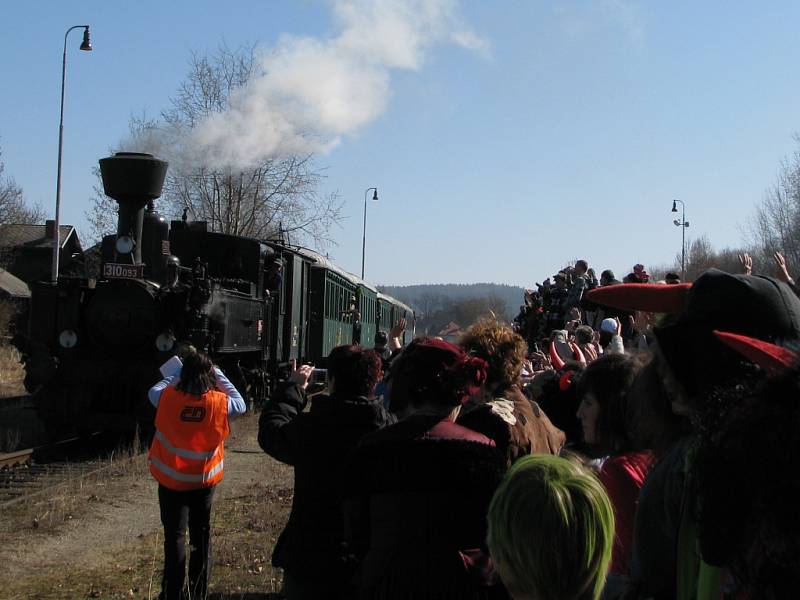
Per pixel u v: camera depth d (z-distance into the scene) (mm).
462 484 3059
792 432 1738
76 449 12648
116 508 8500
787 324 2275
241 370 15500
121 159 13344
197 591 5805
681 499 2271
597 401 3350
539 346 11234
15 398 18297
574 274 12016
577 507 2305
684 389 2375
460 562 2992
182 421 5711
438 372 3273
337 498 4086
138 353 13094
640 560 2461
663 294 2670
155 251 14430
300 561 4102
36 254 54125
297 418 4219
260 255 16828
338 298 23812
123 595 5957
